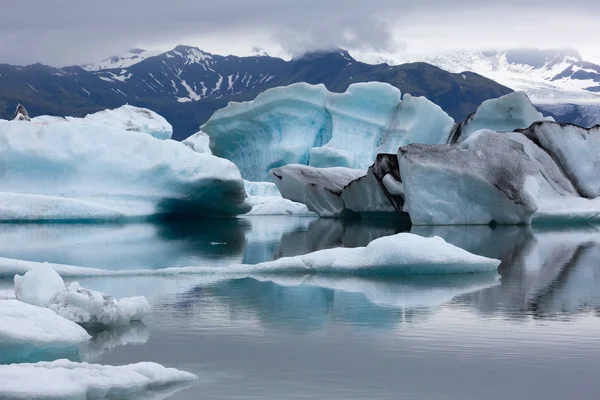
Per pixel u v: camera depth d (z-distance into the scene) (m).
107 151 38.41
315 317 13.88
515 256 23.42
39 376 9.29
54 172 38.03
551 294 16.23
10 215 35.56
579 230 32.72
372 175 38.91
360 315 14.05
